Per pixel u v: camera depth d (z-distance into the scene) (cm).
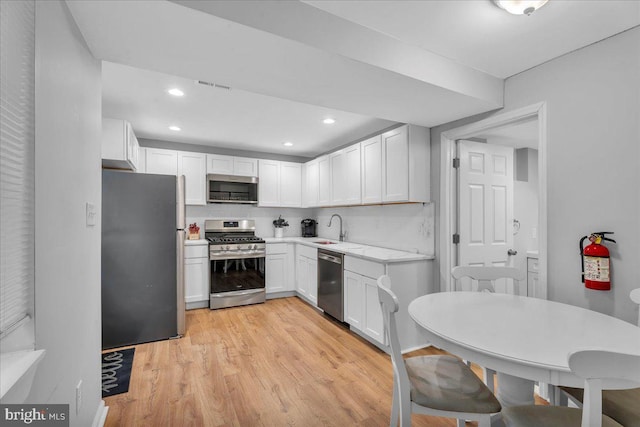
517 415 116
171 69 174
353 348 275
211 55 159
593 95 180
